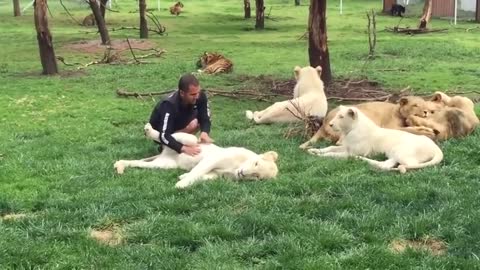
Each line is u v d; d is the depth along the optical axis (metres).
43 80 15.00
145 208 5.92
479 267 4.67
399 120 8.41
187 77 7.16
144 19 25.06
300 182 6.55
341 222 5.54
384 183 6.53
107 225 5.65
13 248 5.04
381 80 14.83
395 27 27.27
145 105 11.87
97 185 6.80
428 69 16.66
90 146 8.56
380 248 4.96
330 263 4.73
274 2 46.25
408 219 5.50
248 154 6.89
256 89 13.56
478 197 6.05
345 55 19.52
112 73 16.06
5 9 39.91
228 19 34.41
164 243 5.23
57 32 27.12
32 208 6.20
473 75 15.67
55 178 7.10
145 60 18.91
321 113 9.73
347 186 6.44
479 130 8.45
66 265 4.82
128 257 4.94
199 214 5.72
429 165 7.04
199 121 7.56
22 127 9.99
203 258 4.92
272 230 5.39
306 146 8.27
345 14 36.31
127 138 8.99
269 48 21.98
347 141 7.59
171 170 7.21
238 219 5.57
